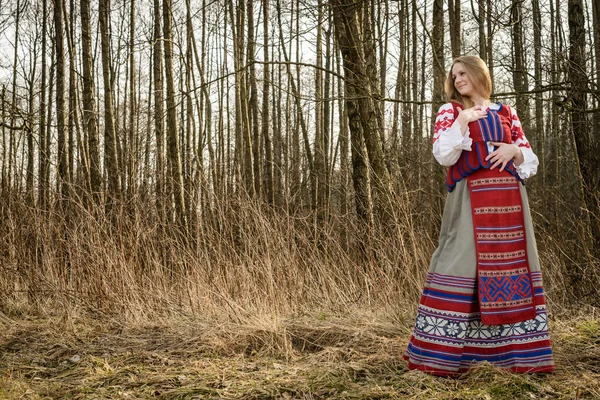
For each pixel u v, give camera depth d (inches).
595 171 217.2
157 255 213.6
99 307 194.7
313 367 120.6
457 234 110.9
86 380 118.1
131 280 198.1
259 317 158.1
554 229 213.5
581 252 199.6
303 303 194.7
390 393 99.9
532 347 107.2
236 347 142.7
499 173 110.0
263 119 539.2
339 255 213.6
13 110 287.9
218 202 219.0
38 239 222.8
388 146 325.1
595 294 179.2
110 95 327.6
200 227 222.5
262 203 220.2
